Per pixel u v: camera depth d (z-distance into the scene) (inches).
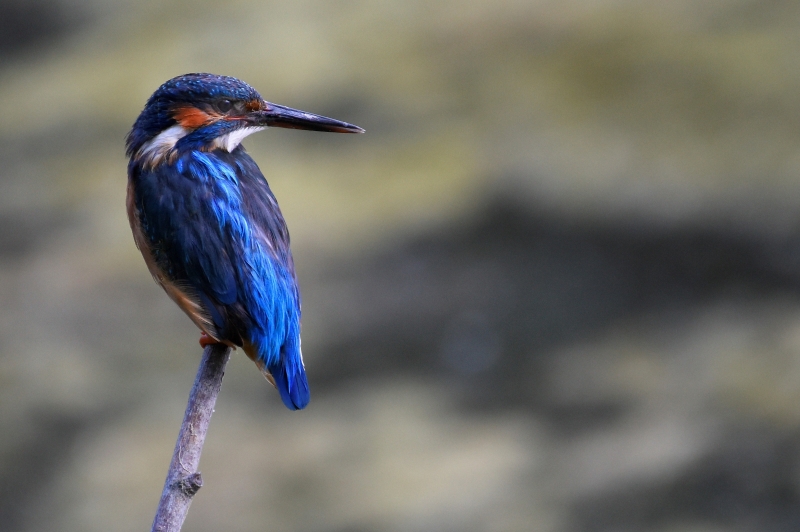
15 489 565.9
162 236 230.4
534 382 582.9
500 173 745.0
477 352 610.9
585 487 498.6
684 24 853.2
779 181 665.0
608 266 653.3
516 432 541.0
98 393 640.4
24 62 1123.9
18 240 802.2
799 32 787.4
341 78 890.7
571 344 602.5
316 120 247.0
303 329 655.8
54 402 628.7
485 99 829.2
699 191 679.1
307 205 763.4
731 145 701.3
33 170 895.7
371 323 648.4
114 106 951.6
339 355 633.0
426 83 867.4
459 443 548.1
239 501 534.6
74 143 917.8
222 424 597.0
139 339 685.3
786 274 612.4
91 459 583.5
